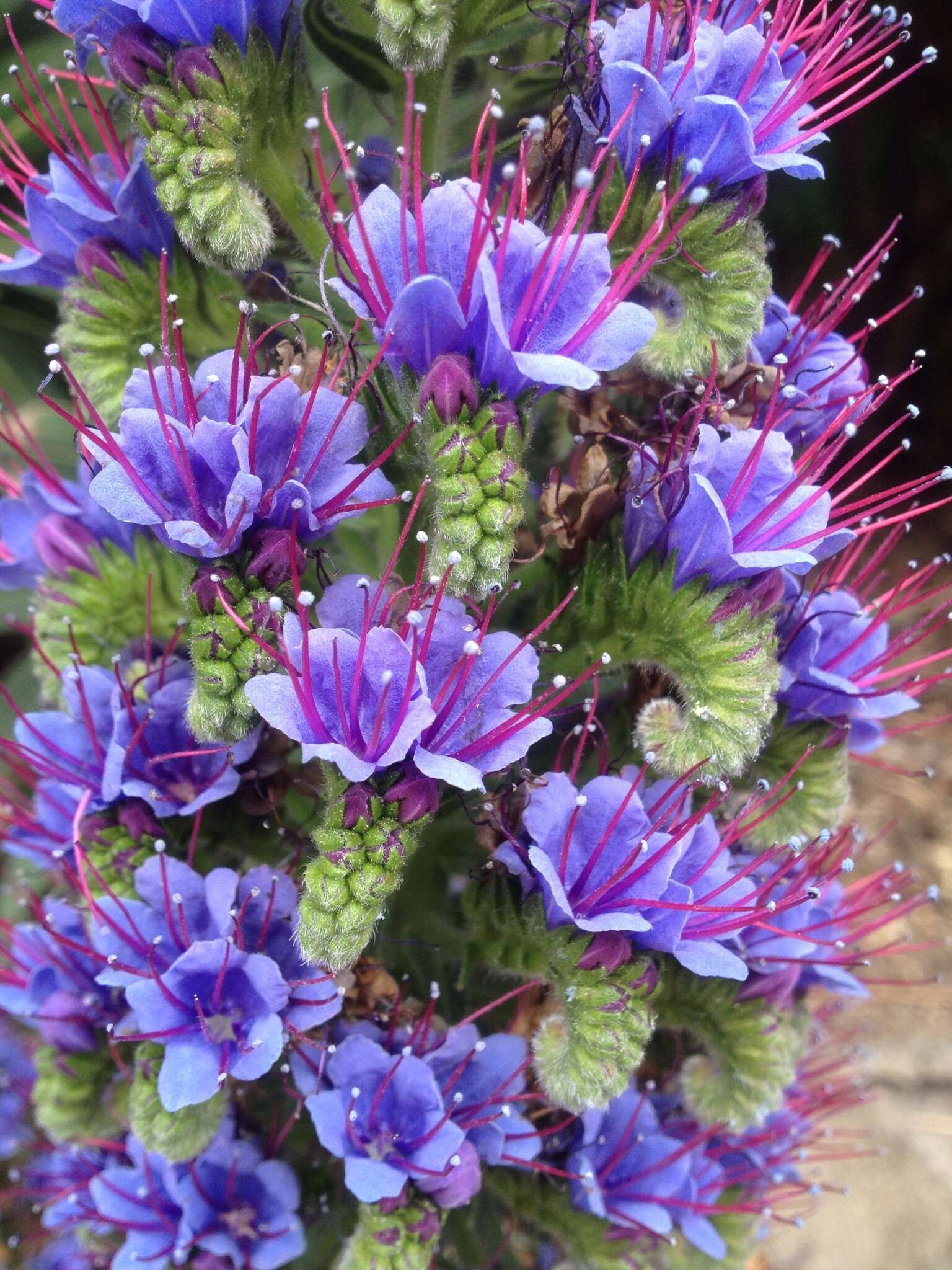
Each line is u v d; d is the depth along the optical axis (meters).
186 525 0.07
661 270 0.09
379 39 0.08
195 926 0.09
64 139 0.09
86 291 0.09
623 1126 0.10
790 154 0.08
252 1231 0.10
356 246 0.07
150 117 0.08
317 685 0.07
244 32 0.08
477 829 0.09
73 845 0.09
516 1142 0.09
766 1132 0.12
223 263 0.08
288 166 0.09
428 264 0.07
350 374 0.08
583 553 0.09
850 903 0.12
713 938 0.09
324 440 0.08
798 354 0.10
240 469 0.07
